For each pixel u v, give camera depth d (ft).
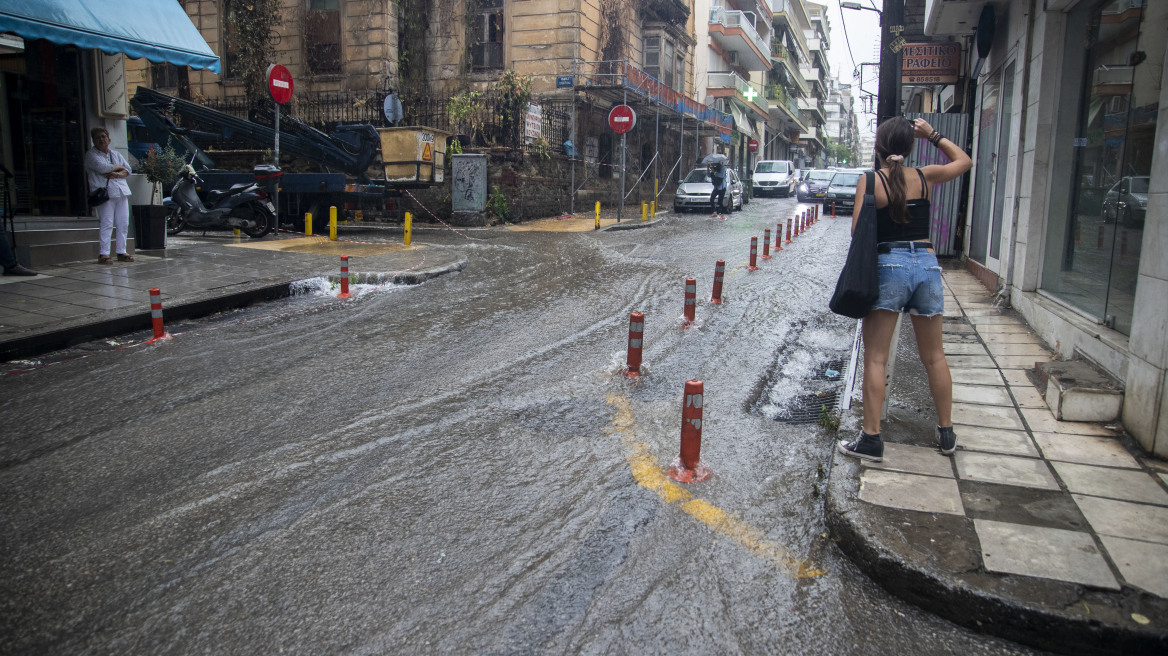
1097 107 20.34
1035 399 16.79
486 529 11.68
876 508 11.48
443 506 12.42
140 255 37.32
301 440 15.24
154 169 38.65
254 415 16.70
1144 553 10.09
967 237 40.96
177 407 17.17
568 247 49.06
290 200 55.77
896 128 13.23
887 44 22.76
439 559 10.78
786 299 31.04
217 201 47.55
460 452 14.71
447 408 17.30
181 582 10.13
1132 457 13.41
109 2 32.68
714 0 129.90
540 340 23.86
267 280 31.50
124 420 16.30
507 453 14.70
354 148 57.57
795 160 246.88
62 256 33.53
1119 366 15.79
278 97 48.08
